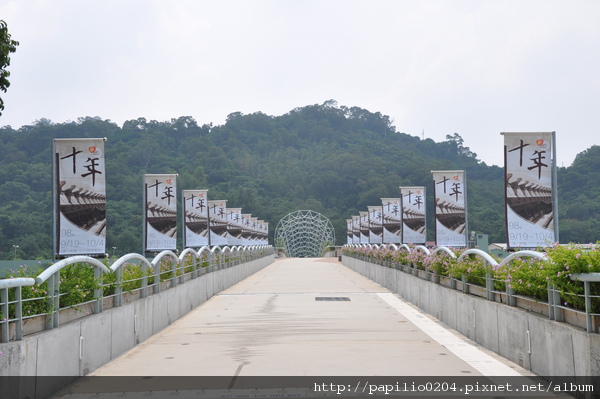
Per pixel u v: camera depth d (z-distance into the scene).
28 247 52.78
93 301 8.21
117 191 84.25
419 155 152.62
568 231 49.44
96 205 11.73
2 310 5.56
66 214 11.67
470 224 70.19
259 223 50.16
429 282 13.81
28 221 57.59
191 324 12.55
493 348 8.88
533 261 7.89
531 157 12.21
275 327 11.72
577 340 5.96
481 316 9.48
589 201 56.78
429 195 113.25
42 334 6.22
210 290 18.64
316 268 40.22
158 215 16.61
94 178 11.73
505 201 12.23
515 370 7.54
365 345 9.55
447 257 13.38
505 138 12.26
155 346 9.78
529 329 7.39
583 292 6.13
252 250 33.88
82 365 7.42
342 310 14.56
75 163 11.73
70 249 11.66
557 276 6.26
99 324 8.07
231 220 36.56
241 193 113.06
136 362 8.39
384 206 29.36
